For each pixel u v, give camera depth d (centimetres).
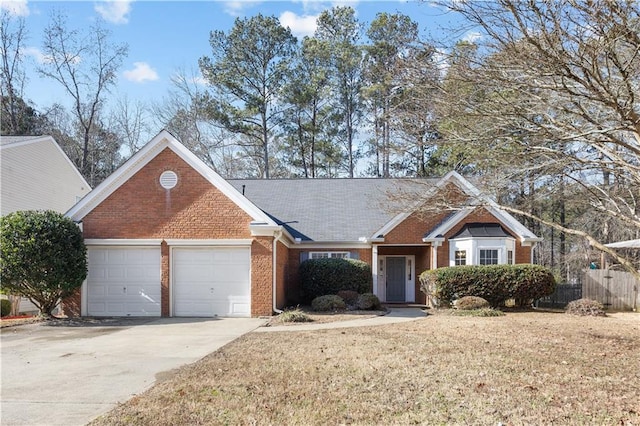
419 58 832
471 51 762
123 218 1666
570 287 2130
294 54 3697
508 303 1905
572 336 1186
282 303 1861
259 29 3584
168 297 1644
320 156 3797
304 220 2172
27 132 3606
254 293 1633
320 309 1747
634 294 2031
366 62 2777
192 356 976
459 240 2000
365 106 3441
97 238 1659
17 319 1636
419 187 1659
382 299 2262
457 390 701
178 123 3909
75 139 3881
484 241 1944
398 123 1012
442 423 573
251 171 4197
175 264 1666
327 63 3659
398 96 1102
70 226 1569
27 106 3647
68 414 618
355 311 1734
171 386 733
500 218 2034
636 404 640
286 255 2003
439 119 910
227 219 1652
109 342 1156
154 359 951
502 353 962
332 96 3684
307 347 1033
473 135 898
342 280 1905
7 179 2033
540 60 677
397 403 644
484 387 717
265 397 671
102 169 4006
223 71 3566
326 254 2094
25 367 891
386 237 2048
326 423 573
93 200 1675
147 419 589
